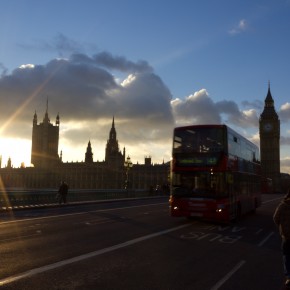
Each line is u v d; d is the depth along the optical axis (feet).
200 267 35.24
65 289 27.22
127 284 28.86
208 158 70.90
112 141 582.35
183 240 51.47
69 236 53.42
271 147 610.65
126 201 165.68
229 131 73.67
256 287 28.68
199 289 27.89
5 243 46.88
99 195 167.53
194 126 73.20
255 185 100.94
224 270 34.22
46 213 95.14
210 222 75.87
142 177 512.63
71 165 587.68
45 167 617.21
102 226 65.87
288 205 27.09
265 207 128.67
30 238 51.16
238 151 80.84
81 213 94.79
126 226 66.28
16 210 105.50
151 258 38.91
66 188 128.47
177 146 73.67
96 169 563.07
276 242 51.16
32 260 36.94
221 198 69.62
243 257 40.42
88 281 29.53
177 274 32.35
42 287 27.63
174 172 73.10
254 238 54.70
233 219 75.87
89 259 37.81
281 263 37.60
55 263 35.73
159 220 77.66
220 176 70.13
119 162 561.43
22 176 622.95
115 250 42.93
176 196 72.28
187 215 71.15
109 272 32.58
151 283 29.27
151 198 201.77
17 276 30.71
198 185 71.00
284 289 27.78
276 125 612.70
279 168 604.49
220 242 50.42
